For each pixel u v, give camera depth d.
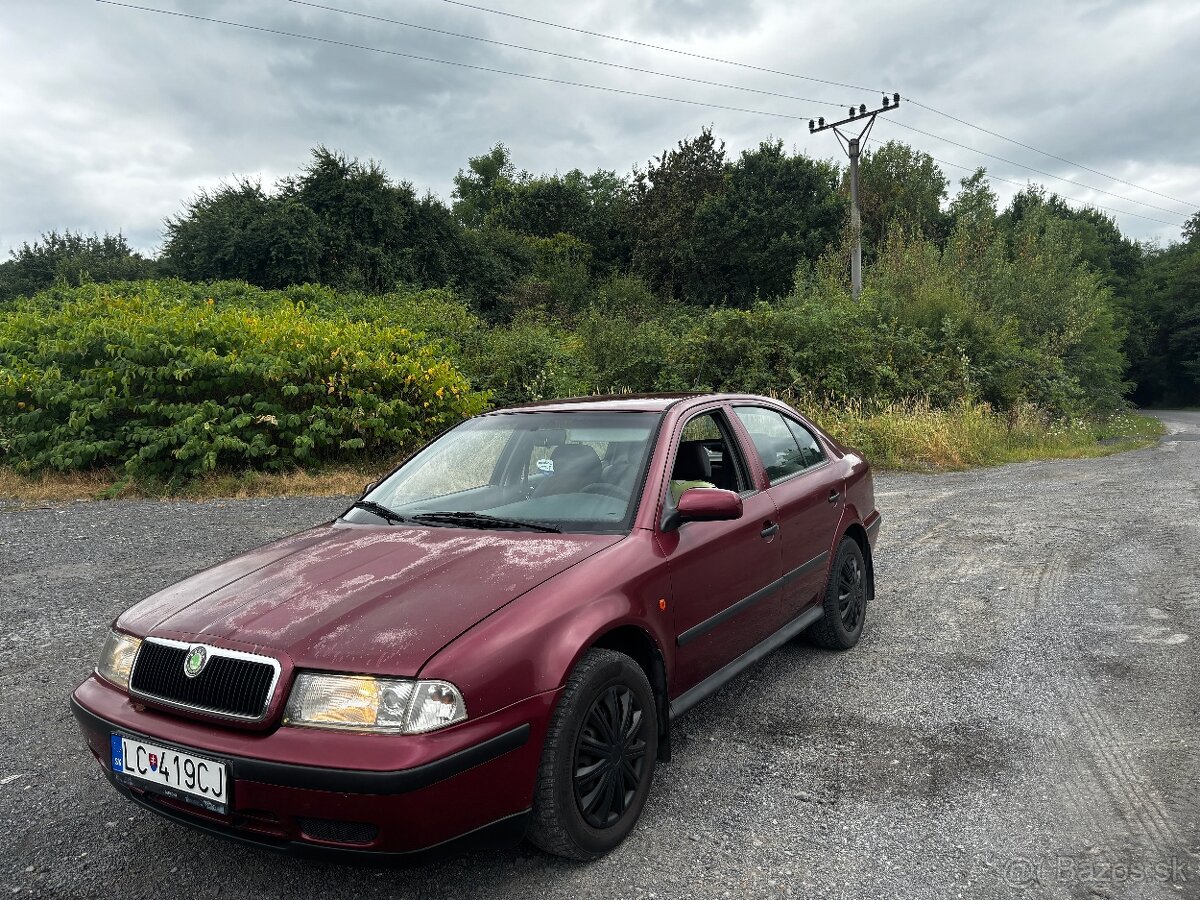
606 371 16.66
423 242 33.53
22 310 16.23
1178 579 6.05
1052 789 3.09
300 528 7.87
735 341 16.98
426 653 2.32
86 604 5.55
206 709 2.40
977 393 18.88
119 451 10.33
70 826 2.95
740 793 3.11
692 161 45.56
